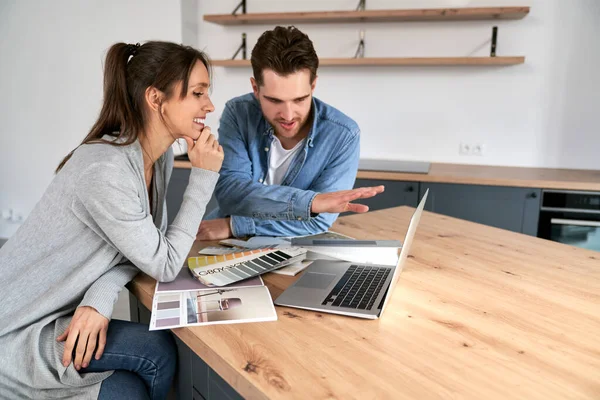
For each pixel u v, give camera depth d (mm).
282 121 1511
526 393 757
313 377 793
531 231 2920
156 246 1135
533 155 3406
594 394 757
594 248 2863
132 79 1188
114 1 3740
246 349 883
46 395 1102
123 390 1099
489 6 3281
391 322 1001
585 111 3266
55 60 3996
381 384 776
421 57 3385
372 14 3229
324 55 3605
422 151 3596
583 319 1027
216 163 1250
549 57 3256
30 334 1087
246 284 1195
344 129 1694
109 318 1123
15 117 4203
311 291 1137
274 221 1629
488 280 1245
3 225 4473
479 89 3402
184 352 1144
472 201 2953
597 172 3168
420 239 1609
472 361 852
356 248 1382
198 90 1206
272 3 3613
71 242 1160
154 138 1257
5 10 3979
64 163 1233
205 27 3820
